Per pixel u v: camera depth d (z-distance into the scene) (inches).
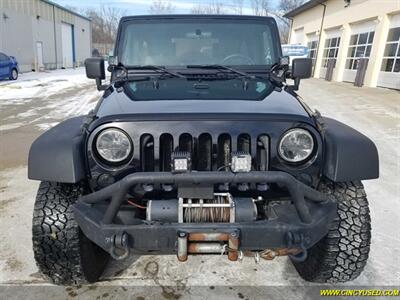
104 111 79.1
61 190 81.5
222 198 71.2
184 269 99.5
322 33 893.8
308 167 75.5
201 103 82.3
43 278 90.9
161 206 69.9
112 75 118.0
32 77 750.5
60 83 633.0
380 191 151.7
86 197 71.1
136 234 67.1
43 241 80.1
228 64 119.9
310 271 91.3
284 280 95.3
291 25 1197.7
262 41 123.9
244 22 125.0
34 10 964.6
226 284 93.4
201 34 122.4
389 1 585.3
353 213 82.3
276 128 74.5
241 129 74.3
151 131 74.0
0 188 153.2
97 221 69.0
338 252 83.3
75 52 1317.7
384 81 600.4
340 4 783.7
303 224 68.3
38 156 73.8
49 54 1086.4
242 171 65.1
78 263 83.3
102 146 73.4
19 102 397.4
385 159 196.9
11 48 850.8
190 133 74.2
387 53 598.2
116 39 123.9
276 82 109.4
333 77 784.9
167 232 67.1
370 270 97.8
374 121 300.2
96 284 92.9
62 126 86.0
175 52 121.2
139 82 107.0
